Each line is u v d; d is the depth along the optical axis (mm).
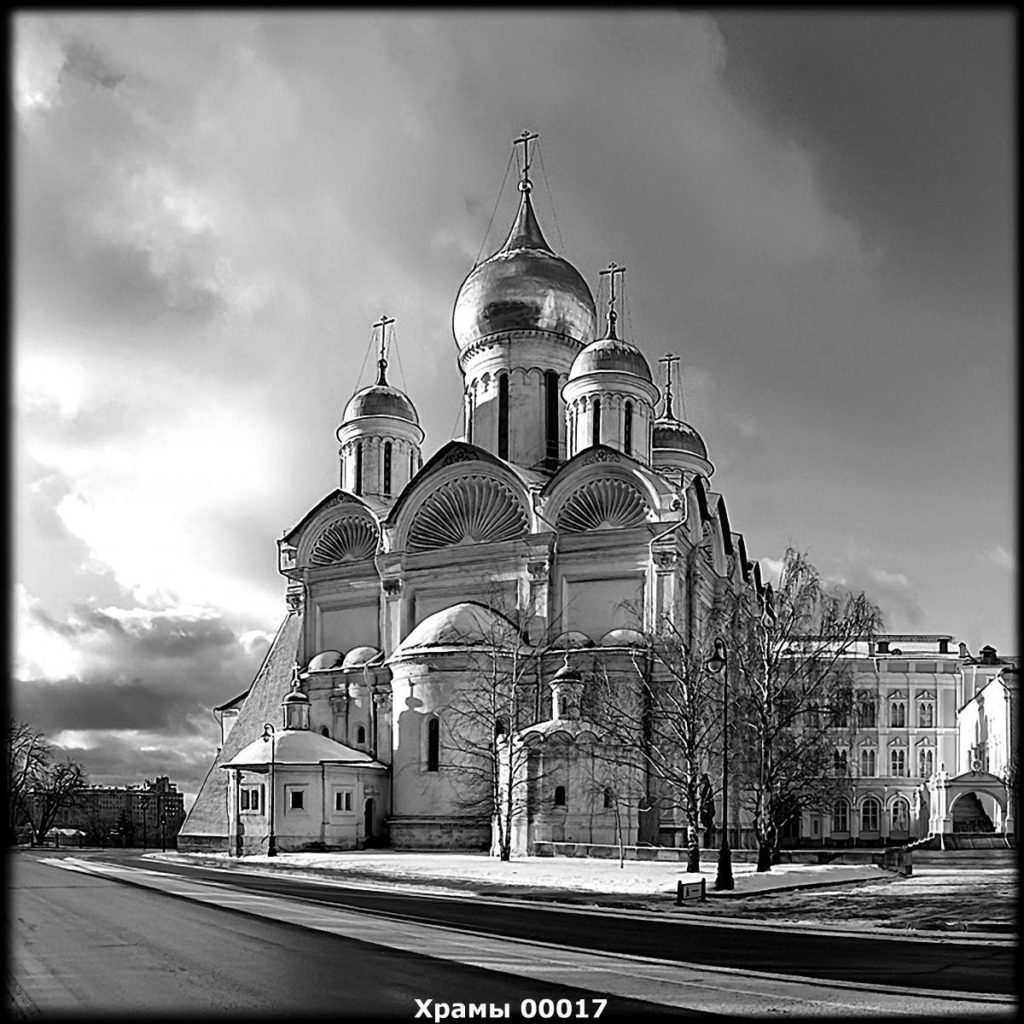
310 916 28859
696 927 27953
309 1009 15477
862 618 50594
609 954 21719
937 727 107938
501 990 17109
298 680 82312
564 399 84312
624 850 58000
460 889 41219
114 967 19391
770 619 50188
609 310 86000
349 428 90688
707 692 56656
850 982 18438
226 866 60000
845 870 46062
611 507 74500
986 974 19547
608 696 64062
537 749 61969
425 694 71250
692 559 73375
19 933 24641
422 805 70500
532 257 87625
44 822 126875
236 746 87375
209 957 20562
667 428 96438
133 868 57125
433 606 78250
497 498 78062
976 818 79750
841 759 62875
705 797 49719
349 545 86312
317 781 71250
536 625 73188
